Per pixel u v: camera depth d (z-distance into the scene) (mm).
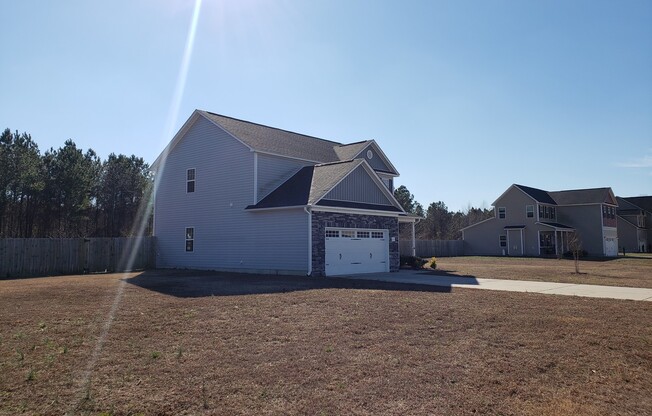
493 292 13781
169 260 25312
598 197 49562
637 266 29375
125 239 25141
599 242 48531
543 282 17266
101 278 18766
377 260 22469
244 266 21594
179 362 6289
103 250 24391
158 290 13797
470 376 5816
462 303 11359
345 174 21000
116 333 7941
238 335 7840
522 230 48594
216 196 23234
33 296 12562
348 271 20797
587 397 5203
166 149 25609
